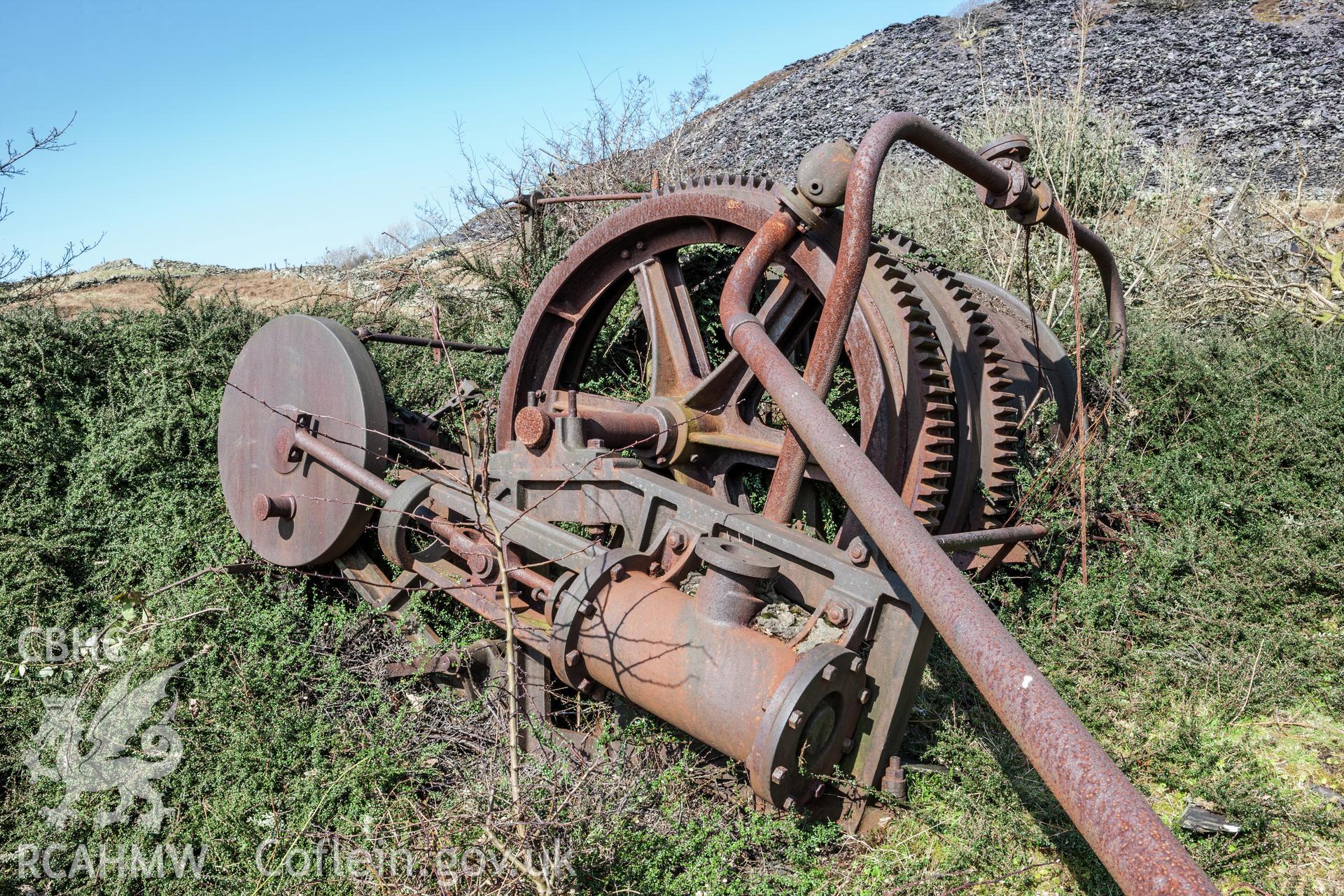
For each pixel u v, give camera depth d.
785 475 3.52
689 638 3.02
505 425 5.31
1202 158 10.22
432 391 6.48
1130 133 9.40
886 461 3.73
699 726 2.97
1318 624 4.06
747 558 3.06
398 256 12.14
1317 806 3.04
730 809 3.17
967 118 11.45
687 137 11.56
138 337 6.72
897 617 3.04
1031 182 4.16
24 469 5.85
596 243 4.92
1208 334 6.18
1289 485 4.62
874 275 3.81
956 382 3.99
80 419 6.27
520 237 7.80
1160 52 15.81
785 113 17.91
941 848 3.06
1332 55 14.38
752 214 4.14
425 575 4.18
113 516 5.57
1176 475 4.82
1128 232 7.46
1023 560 4.27
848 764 3.14
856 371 3.85
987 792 3.12
